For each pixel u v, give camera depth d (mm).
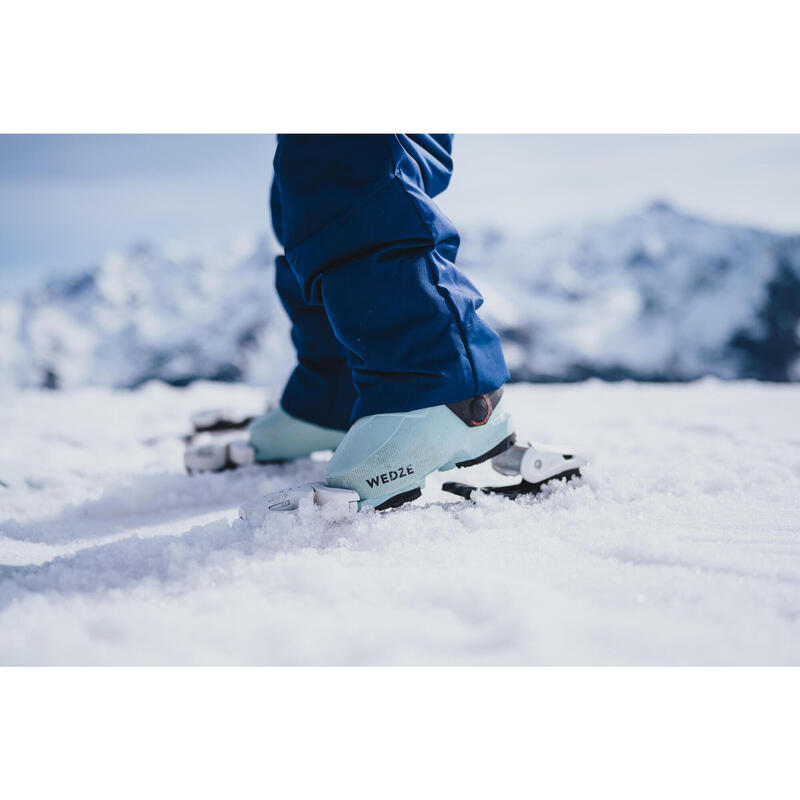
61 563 915
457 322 1126
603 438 1946
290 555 899
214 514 1294
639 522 1005
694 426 2191
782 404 2904
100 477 1697
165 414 2955
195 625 693
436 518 1020
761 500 1135
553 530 974
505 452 1231
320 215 1126
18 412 3123
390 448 1103
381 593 761
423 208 1110
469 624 694
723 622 672
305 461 1642
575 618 687
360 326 1121
